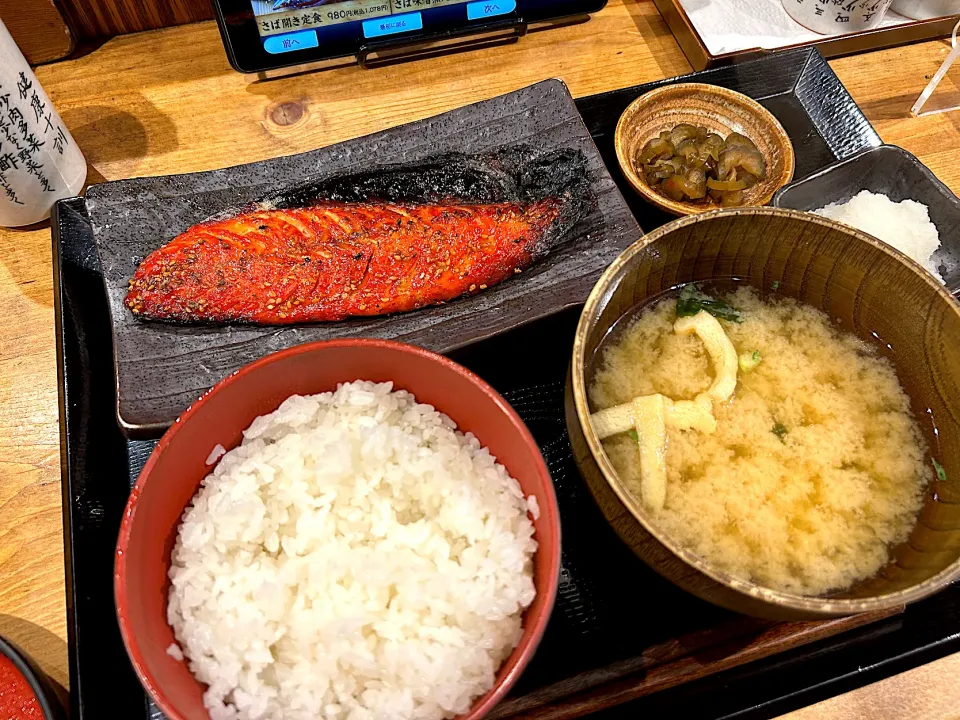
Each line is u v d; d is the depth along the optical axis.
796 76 0.37
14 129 0.29
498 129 0.33
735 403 0.26
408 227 0.31
